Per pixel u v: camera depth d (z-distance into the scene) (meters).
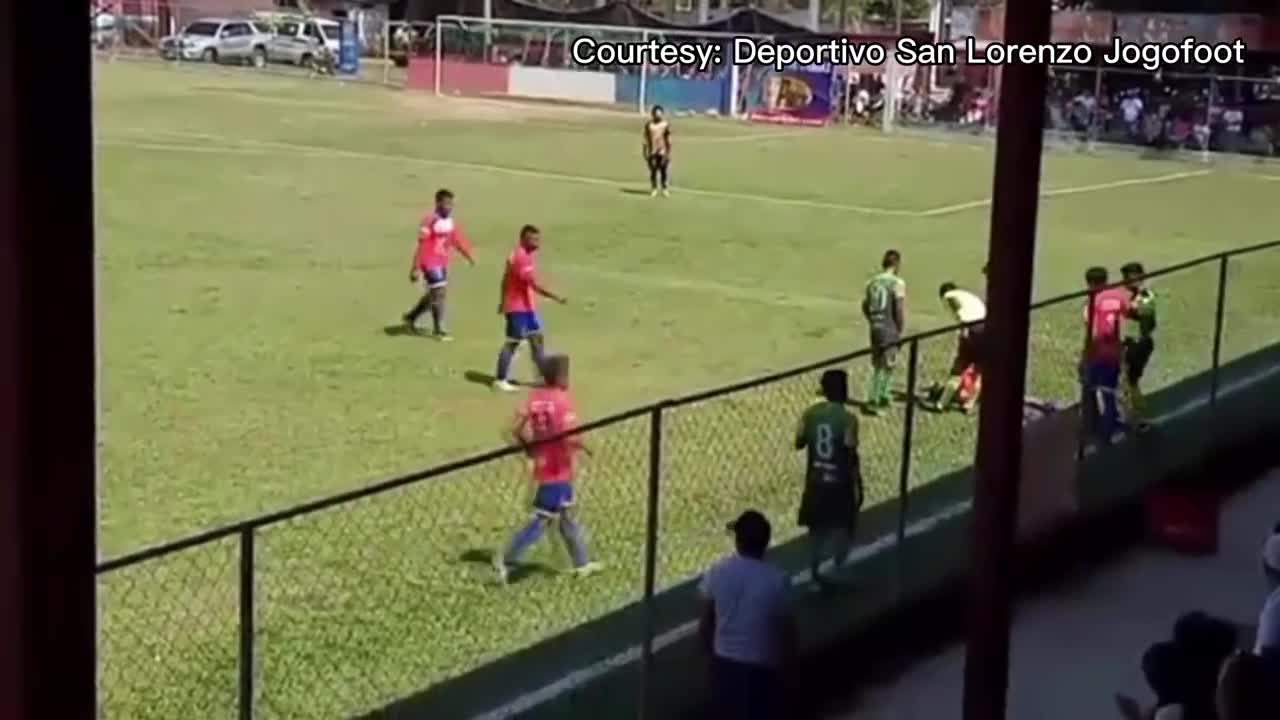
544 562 10.29
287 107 49.59
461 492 11.77
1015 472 8.56
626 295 21.55
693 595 9.61
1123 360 13.67
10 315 3.90
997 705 8.62
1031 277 8.54
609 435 13.35
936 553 10.66
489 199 31.31
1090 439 13.10
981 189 35.72
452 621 9.28
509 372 16.00
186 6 70.69
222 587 9.71
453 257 23.98
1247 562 12.11
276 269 22.50
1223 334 19.55
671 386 16.14
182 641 8.93
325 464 12.77
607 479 12.05
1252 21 48.09
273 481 12.23
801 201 32.81
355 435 13.77
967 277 24.28
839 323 20.02
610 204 31.25
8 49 3.80
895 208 32.25
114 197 29.53
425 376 16.25
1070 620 10.80
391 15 71.00
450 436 13.80
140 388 15.24
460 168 35.97
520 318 15.85
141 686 8.35
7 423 3.95
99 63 64.25
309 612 9.33
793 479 12.14
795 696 8.39
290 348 17.34
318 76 62.03
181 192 30.53
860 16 68.00
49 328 3.93
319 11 72.38
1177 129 48.72
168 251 23.72
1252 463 14.64
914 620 10.12
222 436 13.58
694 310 20.64
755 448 13.07
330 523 10.96
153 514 11.27
